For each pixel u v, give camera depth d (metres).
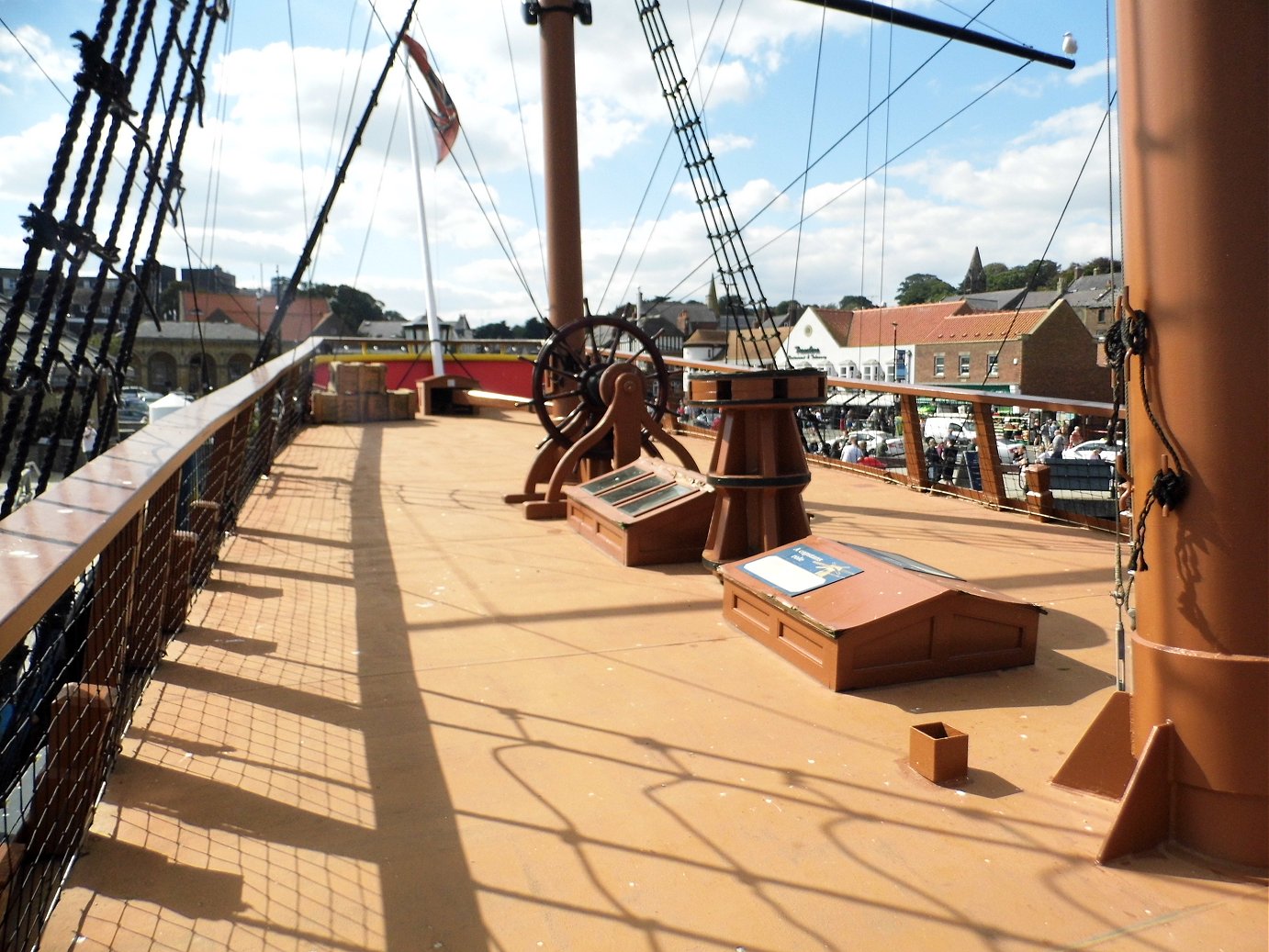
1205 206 2.12
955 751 2.76
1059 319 53.38
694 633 4.25
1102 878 2.23
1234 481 2.16
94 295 5.37
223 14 6.88
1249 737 2.21
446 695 3.46
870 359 64.81
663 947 1.98
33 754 2.44
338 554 5.85
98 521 1.97
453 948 1.97
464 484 8.84
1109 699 2.67
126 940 1.97
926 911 2.11
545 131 12.22
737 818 2.53
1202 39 2.09
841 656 3.46
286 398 11.68
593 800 2.64
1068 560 5.64
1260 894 2.15
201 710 3.27
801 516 5.11
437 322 20.88
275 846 2.37
